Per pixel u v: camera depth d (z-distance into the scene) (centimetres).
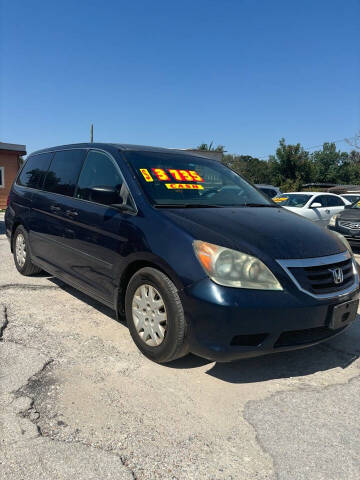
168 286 282
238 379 290
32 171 536
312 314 271
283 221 340
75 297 456
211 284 263
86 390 266
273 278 268
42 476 189
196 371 298
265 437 226
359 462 209
